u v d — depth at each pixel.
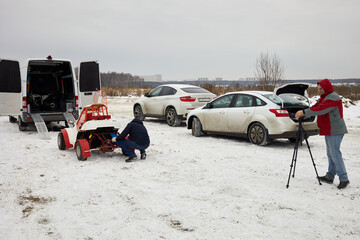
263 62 25.16
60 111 13.17
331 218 4.02
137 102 15.02
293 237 3.51
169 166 6.68
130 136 7.35
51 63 12.39
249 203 4.54
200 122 10.50
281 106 8.29
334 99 5.02
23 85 11.19
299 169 6.36
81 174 6.10
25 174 6.13
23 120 11.25
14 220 4.04
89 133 7.62
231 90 28.09
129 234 3.62
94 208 4.39
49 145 9.18
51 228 3.80
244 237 3.51
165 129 12.38
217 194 4.93
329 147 5.21
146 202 4.60
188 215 4.12
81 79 12.13
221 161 7.09
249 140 9.41
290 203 4.53
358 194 4.87
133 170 6.37
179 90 13.02
